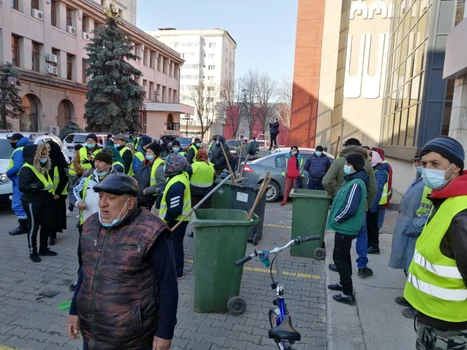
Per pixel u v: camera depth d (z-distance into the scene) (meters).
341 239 3.80
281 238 6.68
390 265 4.01
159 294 1.87
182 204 4.30
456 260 1.59
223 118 56.28
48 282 4.45
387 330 3.34
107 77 24.62
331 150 19.67
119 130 24.62
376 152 5.56
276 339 2.45
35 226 5.06
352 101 19.39
